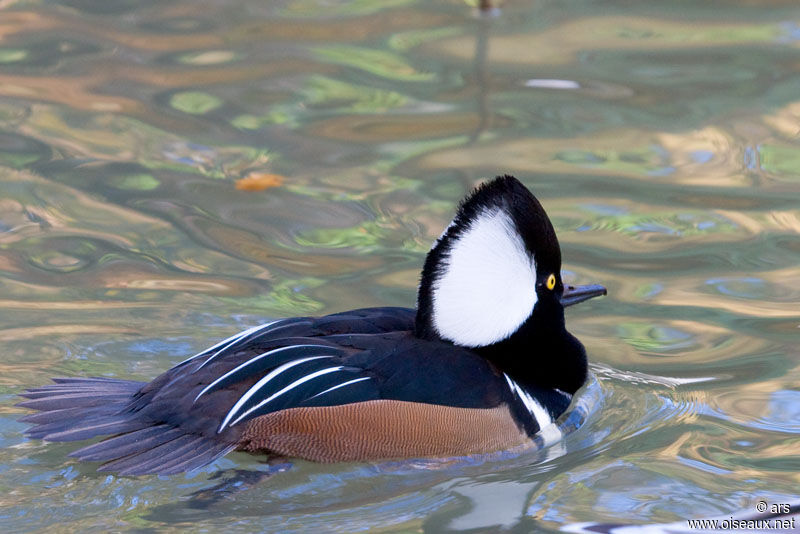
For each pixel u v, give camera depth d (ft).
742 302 38.65
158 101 54.44
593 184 47.29
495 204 31.60
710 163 49.11
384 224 43.86
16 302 37.81
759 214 44.80
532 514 28.32
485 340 32.17
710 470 30.27
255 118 53.11
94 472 29.30
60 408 29.81
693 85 56.54
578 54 60.39
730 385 34.32
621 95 55.62
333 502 28.78
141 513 27.78
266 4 67.26
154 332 36.24
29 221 43.39
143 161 48.73
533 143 50.85
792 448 31.14
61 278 39.50
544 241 32.14
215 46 60.80
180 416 29.09
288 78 57.21
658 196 46.29
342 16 65.62
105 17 64.08
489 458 31.09
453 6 67.56
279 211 44.88
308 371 29.99
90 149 49.62
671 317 37.99
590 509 28.58
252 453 29.78
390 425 29.84
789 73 57.52
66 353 34.88
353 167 48.70
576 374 33.88
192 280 39.60
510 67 58.75
